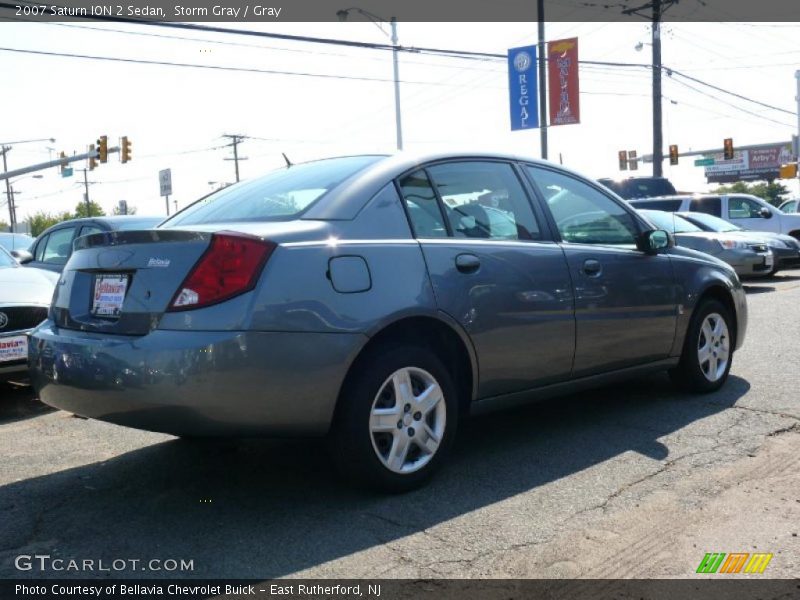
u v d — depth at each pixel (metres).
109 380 3.27
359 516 3.45
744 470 3.96
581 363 4.50
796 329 8.22
